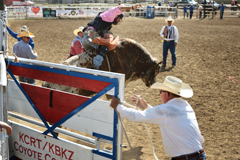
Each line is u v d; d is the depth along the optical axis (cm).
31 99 387
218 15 3331
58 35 1778
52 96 362
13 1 3769
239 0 4544
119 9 462
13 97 412
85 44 484
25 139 404
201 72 959
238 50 1284
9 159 419
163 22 2675
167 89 293
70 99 346
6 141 373
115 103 297
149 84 578
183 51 1306
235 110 627
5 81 347
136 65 547
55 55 1219
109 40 468
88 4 4503
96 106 322
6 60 401
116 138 314
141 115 282
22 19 2964
